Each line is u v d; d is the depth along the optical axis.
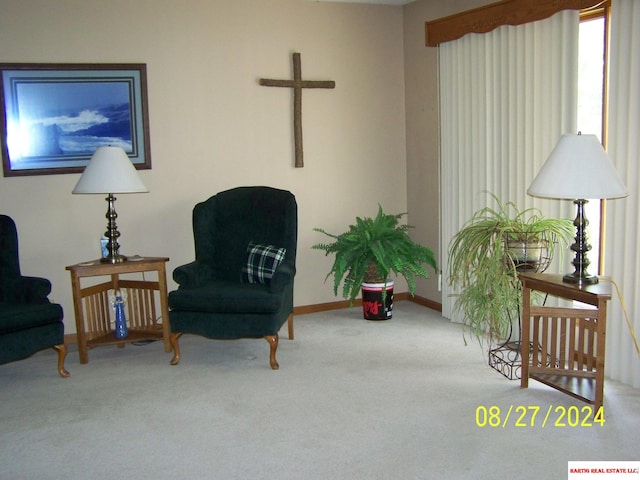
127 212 4.46
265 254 4.07
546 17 3.58
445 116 4.55
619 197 2.87
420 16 4.91
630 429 2.77
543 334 3.24
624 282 3.24
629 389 3.22
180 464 2.55
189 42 4.50
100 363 3.89
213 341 4.32
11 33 4.07
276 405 3.13
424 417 2.94
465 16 4.18
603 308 2.80
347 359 3.82
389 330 4.44
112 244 4.03
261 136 4.79
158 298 4.64
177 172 4.57
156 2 4.38
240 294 3.67
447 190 4.59
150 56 4.41
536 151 3.77
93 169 3.88
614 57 3.18
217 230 4.36
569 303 3.69
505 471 2.43
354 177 5.14
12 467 2.56
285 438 2.76
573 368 3.23
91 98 4.27
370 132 5.15
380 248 4.49
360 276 4.61
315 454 2.60
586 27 3.57
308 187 4.98
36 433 2.87
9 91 4.09
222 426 2.90
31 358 4.01
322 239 5.07
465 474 2.41
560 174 2.93
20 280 3.74
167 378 3.58
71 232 4.34
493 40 4.03
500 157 4.06
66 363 3.91
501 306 3.42
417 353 3.90
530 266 3.41
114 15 4.29
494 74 4.05
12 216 4.20
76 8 4.20
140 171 4.46
